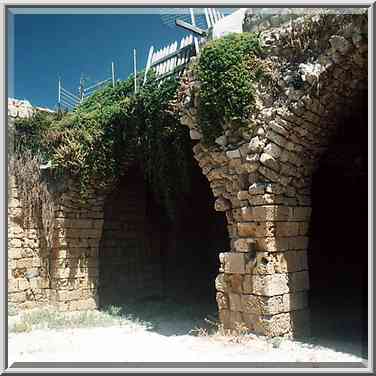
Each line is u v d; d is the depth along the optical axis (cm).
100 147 1306
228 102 852
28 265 1372
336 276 1194
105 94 1445
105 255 1566
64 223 1364
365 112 916
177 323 1161
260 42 855
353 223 1229
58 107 1447
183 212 1356
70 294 1364
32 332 1063
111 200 1603
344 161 1092
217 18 1036
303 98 800
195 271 1648
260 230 834
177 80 1054
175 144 1110
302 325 862
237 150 855
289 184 873
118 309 1391
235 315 867
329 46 779
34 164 1372
